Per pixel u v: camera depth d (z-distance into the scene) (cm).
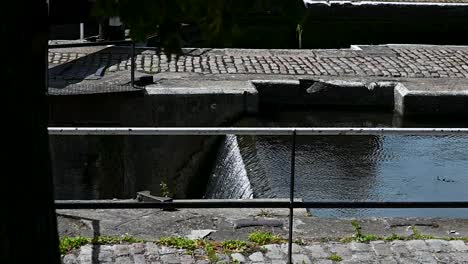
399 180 1172
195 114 1440
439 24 1998
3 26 342
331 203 679
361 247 722
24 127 358
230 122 1455
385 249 720
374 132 660
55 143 1369
